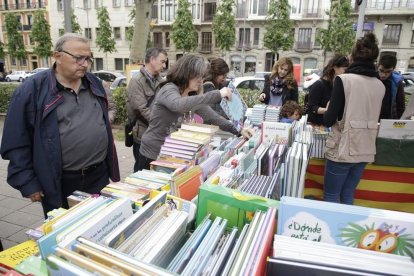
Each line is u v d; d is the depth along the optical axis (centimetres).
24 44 3494
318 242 90
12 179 186
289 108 331
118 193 140
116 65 3195
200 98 201
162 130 236
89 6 3150
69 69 185
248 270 79
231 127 246
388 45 2584
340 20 2133
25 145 187
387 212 98
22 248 115
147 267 76
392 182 271
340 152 219
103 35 2762
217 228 102
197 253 90
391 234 96
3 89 866
